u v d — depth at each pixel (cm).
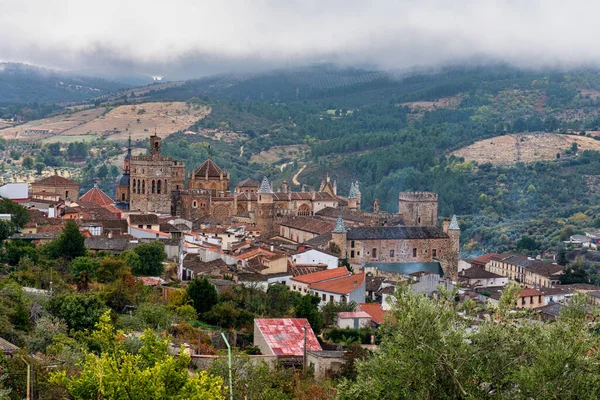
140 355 7662
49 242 18225
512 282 8294
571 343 7394
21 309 11438
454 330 7706
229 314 14775
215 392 7244
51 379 7381
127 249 19125
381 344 8131
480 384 7681
